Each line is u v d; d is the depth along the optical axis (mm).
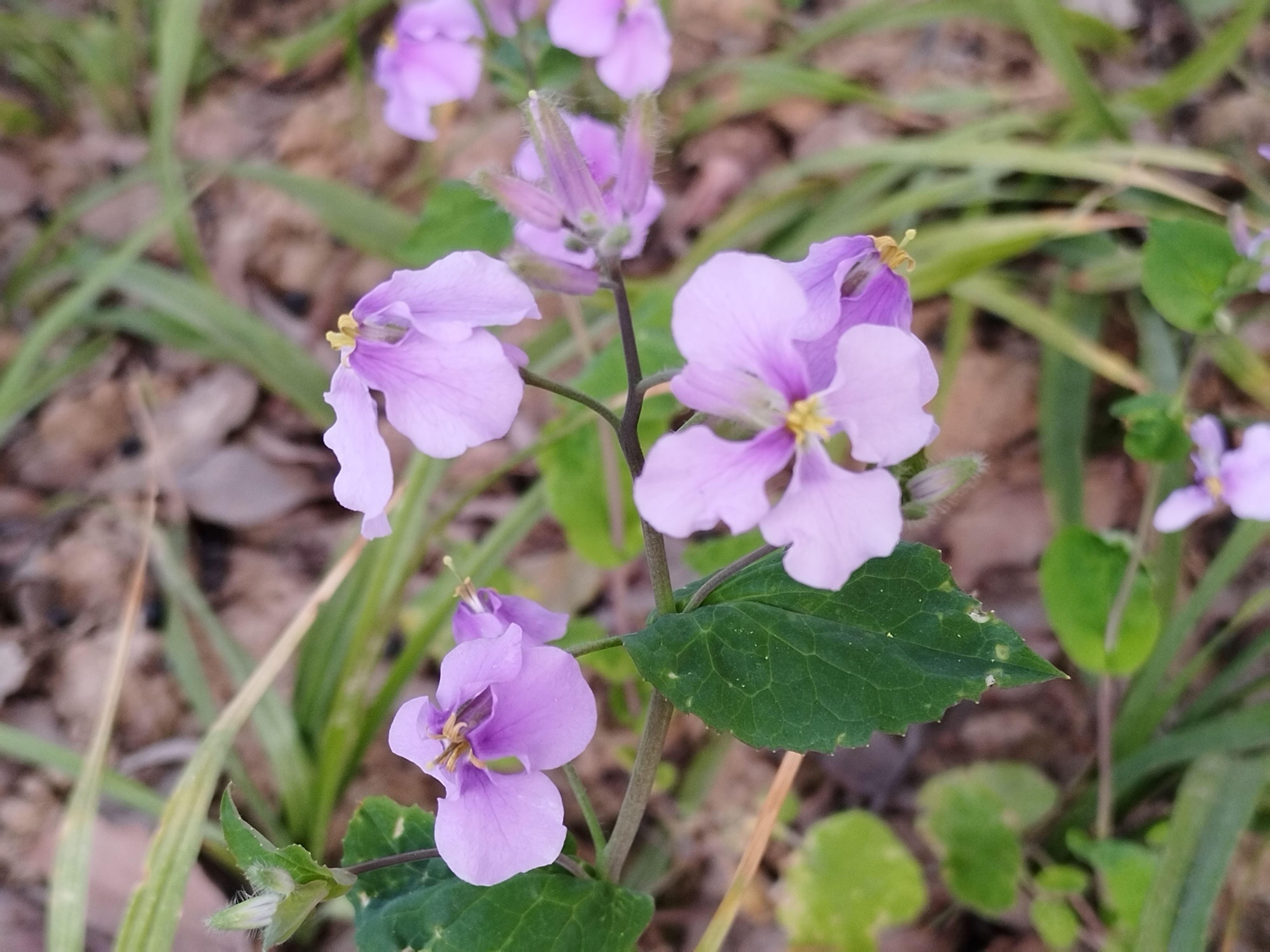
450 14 195
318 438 258
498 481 245
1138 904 156
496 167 99
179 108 324
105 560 236
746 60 295
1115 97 274
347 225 266
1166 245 166
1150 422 161
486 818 98
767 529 86
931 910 178
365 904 128
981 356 241
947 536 218
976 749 195
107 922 183
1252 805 155
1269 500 163
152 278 261
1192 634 204
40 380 262
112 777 182
